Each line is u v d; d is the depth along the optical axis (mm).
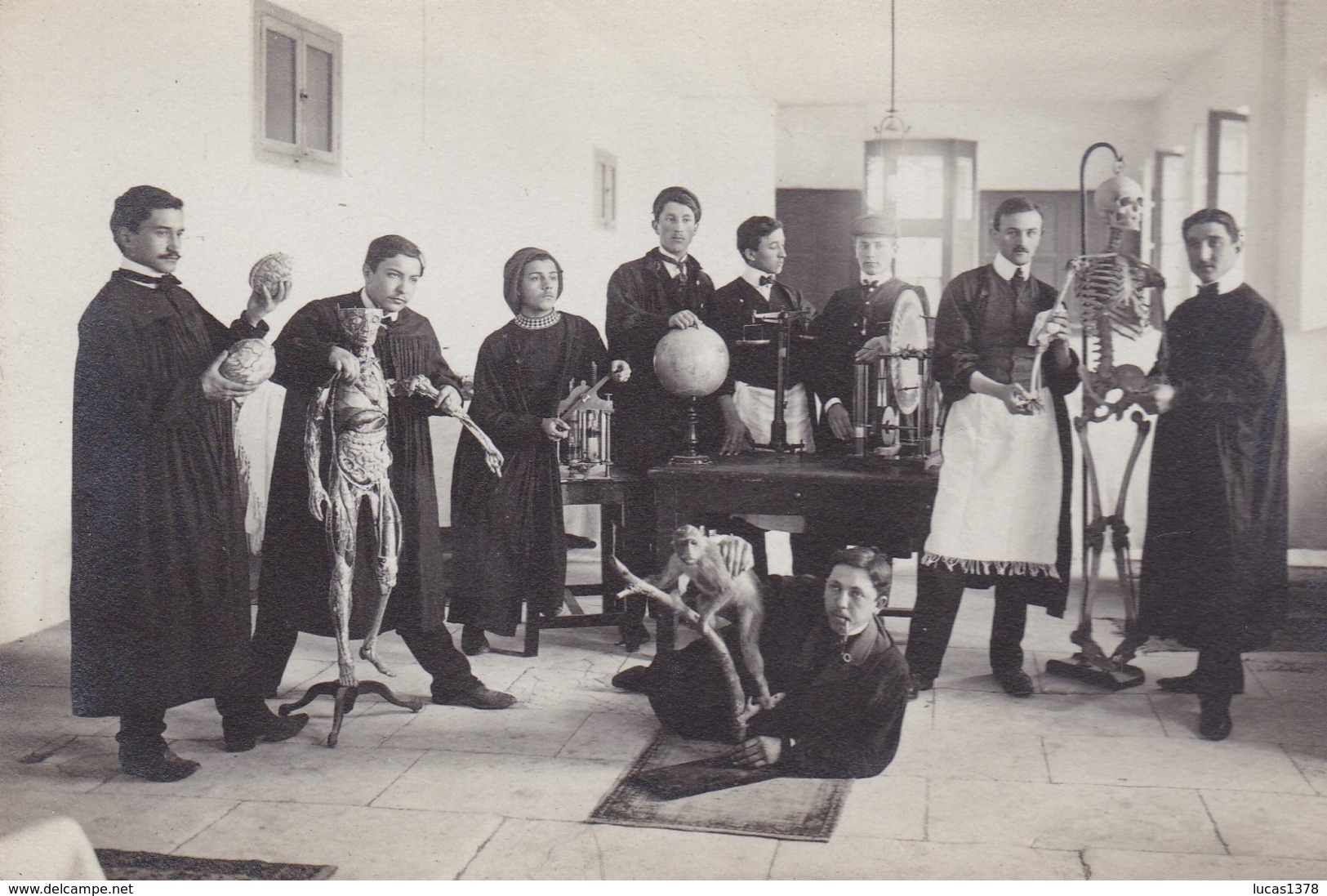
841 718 3518
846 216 7664
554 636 5109
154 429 3400
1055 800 3361
